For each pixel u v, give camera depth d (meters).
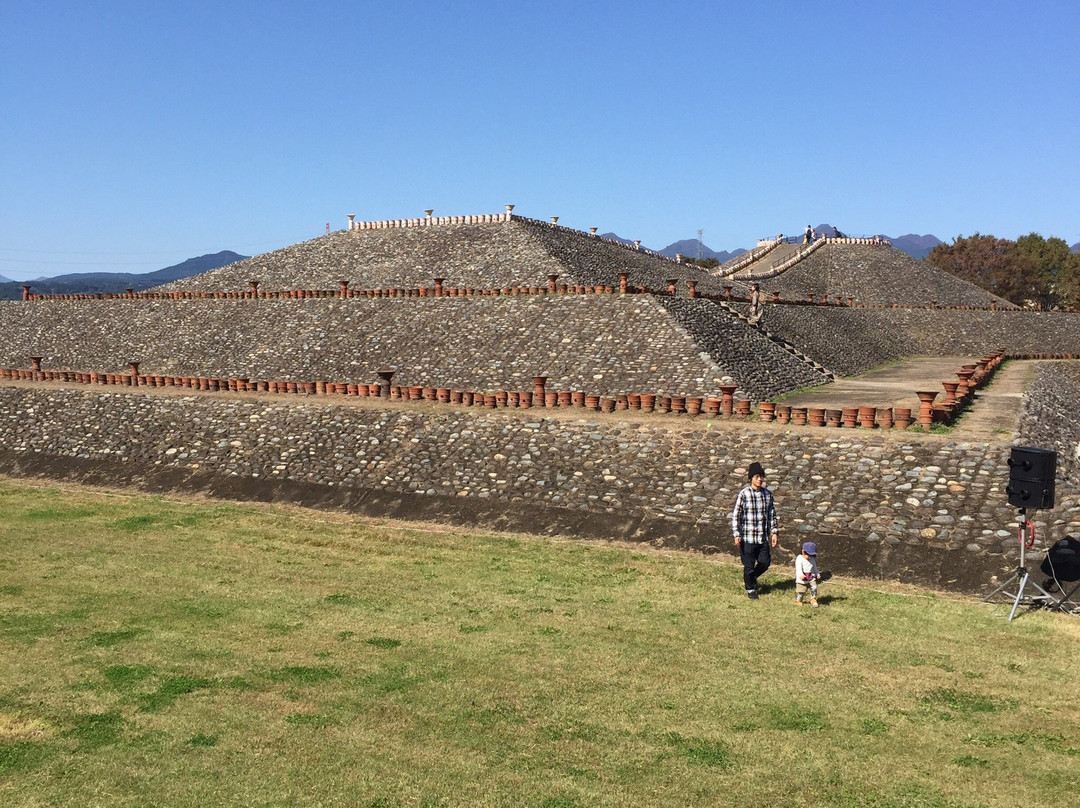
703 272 76.31
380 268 58.75
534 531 22.03
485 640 13.81
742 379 32.94
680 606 15.70
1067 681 12.01
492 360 37.72
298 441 28.83
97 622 14.75
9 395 36.84
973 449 20.62
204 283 61.84
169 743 10.11
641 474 23.27
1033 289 102.38
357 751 9.91
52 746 10.04
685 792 9.02
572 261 54.94
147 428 31.92
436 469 25.72
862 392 35.66
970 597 16.36
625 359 35.00
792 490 21.16
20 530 22.52
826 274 78.25
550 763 9.64
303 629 14.41
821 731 10.48
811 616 15.07
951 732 10.45
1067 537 16.98
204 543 21.08
